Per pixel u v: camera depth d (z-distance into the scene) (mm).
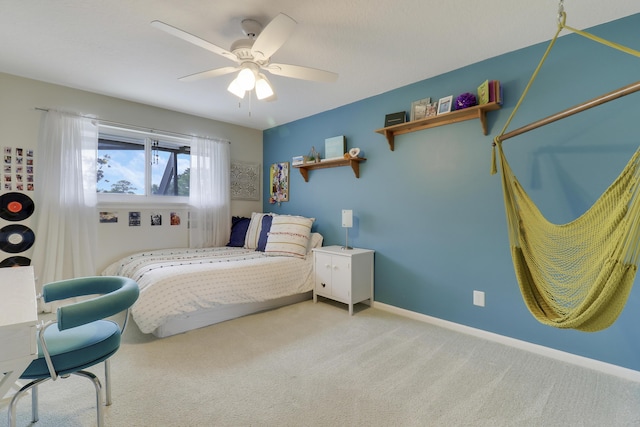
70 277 2953
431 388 1732
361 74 2680
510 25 1965
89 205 3086
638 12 1826
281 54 2340
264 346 2250
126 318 1519
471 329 2502
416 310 2857
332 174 3641
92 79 2814
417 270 2854
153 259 2994
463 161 2551
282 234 3463
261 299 2875
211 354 2119
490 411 1537
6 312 1000
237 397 1638
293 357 2086
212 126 4070
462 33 2059
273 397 1641
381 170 3139
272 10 1820
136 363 1985
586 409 1554
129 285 1434
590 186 1980
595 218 1367
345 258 2975
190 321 2537
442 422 1457
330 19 1906
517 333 2279
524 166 2234
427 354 2143
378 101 3152
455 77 2594
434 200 2734
